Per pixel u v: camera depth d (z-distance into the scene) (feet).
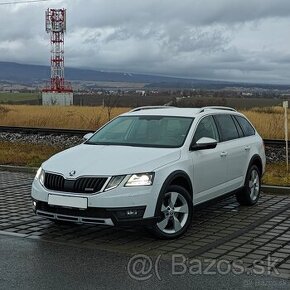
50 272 17.99
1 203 30.27
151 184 21.61
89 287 16.55
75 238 22.68
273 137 69.77
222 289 16.53
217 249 21.09
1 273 17.84
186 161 23.76
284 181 36.65
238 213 28.30
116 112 100.53
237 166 28.48
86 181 21.54
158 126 26.16
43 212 22.41
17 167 43.98
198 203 24.81
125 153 23.36
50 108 120.78
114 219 21.01
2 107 123.85
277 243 22.04
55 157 24.36
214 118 27.96
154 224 21.90
